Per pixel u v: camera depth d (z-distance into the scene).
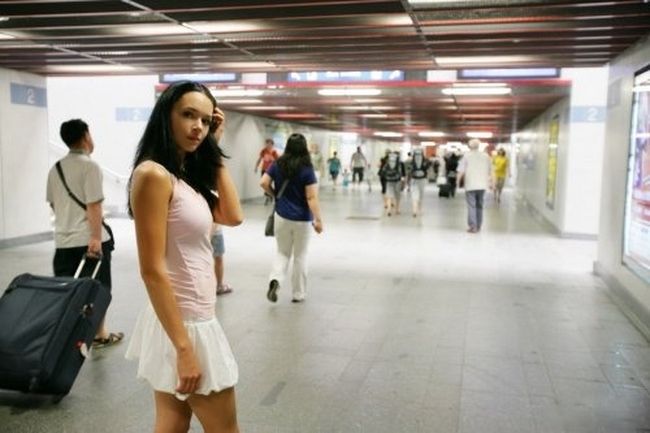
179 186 2.10
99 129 13.67
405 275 7.62
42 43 7.30
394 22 5.84
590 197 10.91
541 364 4.49
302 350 4.73
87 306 3.70
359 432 3.37
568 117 10.98
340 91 12.02
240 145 17.61
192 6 5.42
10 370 3.48
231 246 9.64
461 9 5.29
